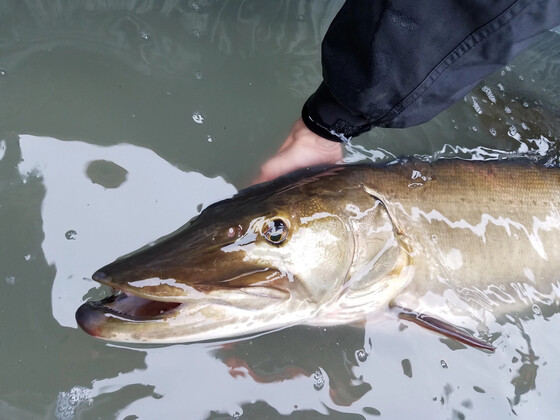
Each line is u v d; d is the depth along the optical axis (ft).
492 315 1.78
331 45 1.73
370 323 1.73
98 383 1.47
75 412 1.43
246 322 1.47
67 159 1.75
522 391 1.64
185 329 1.39
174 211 1.71
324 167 1.77
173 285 1.38
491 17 1.57
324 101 1.81
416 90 1.70
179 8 2.18
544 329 1.77
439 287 1.76
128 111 1.91
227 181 1.81
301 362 1.60
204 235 1.49
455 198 1.77
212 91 2.03
